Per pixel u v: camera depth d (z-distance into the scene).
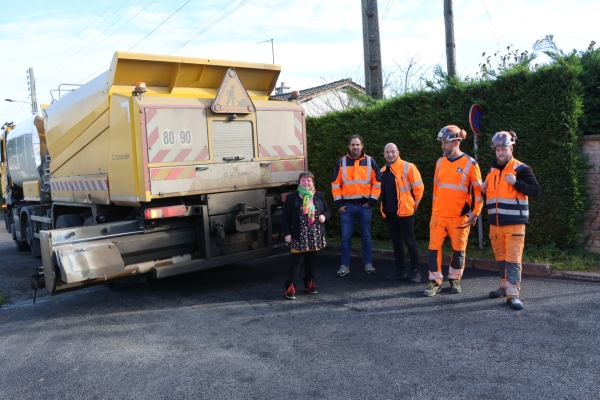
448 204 5.70
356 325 4.94
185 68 6.68
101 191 6.77
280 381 3.80
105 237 5.93
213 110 6.29
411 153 8.32
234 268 8.09
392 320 5.01
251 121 6.81
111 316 5.82
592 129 7.01
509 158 5.25
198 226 6.50
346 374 3.84
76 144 7.49
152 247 6.18
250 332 4.95
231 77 6.48
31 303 6.68
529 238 7.05
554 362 3.81
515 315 4.91
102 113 6.59
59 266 5.41
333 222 10.13
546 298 5.37
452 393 3.44
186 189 6.15
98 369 4.27
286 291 6.05
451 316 5.00
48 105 9.20
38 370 4.34
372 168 6.99
